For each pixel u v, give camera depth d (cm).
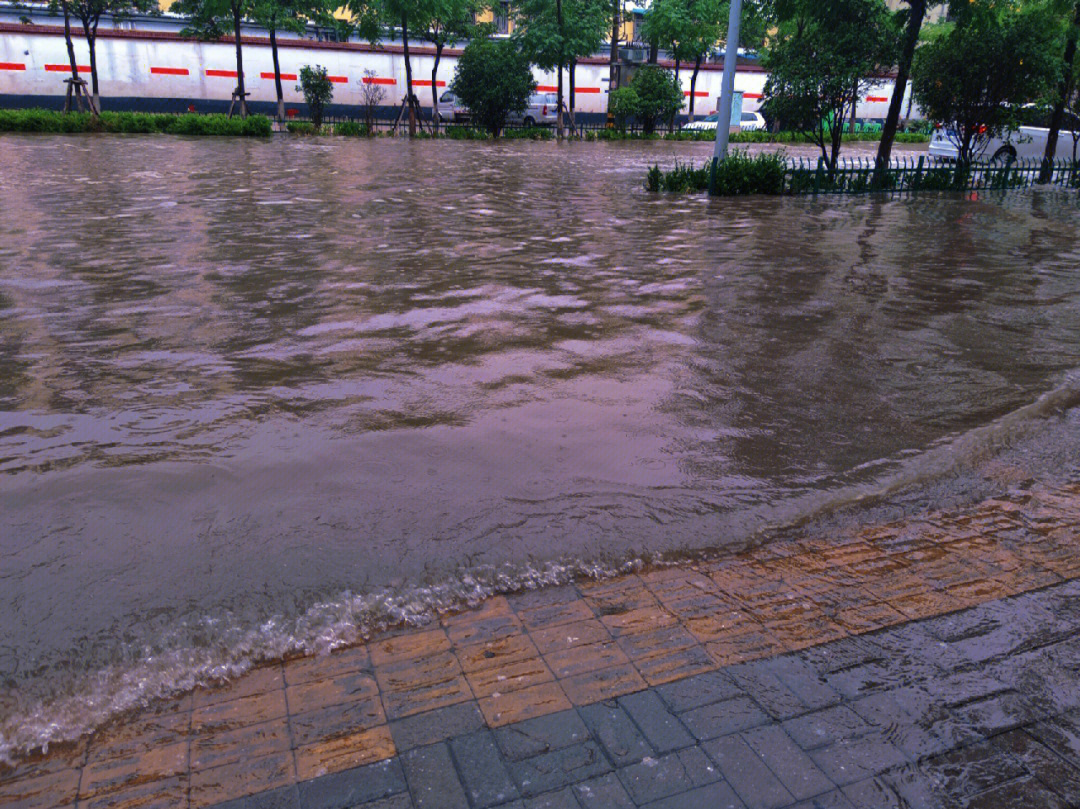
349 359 512
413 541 306
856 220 1230
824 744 208
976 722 217
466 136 3362
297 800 189
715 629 257
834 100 1628
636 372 501
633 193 1525
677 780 195
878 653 245
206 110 3716
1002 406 461
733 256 903
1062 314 670
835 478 369
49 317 593
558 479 359
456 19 3453
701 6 3744
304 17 3569
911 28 1631
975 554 307
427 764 200
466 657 243
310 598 270
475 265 816
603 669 237
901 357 545
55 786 194
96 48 3462
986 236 1096
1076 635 256
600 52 4656
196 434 396
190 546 299
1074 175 1855
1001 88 1689
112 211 1110
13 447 376
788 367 519
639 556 302
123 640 247
